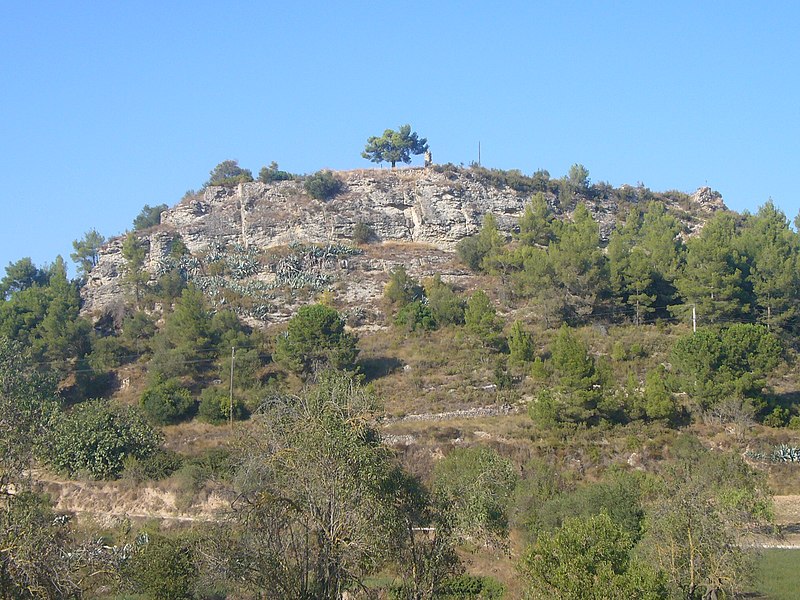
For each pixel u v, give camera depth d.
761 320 73.06
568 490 46.62
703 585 30.28
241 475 27.44
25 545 23.00
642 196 108.00
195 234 95.12
